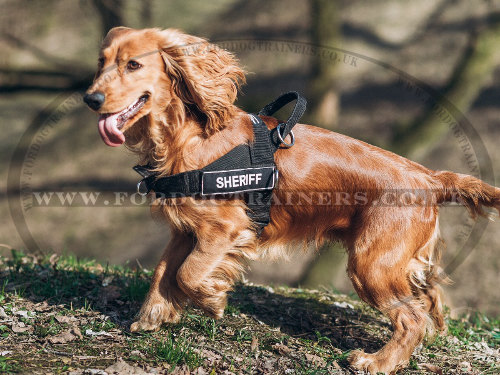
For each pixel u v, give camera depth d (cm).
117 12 1048
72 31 1381
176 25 1386
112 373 330
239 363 369
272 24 1440
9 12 1351
